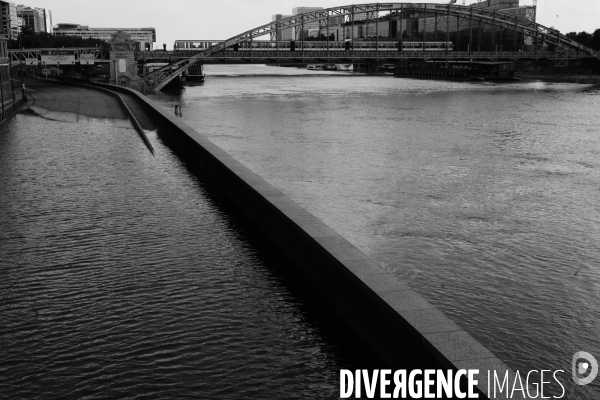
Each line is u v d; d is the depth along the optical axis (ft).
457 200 105.70
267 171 134.21
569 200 106.32
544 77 609.83
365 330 42.34
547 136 194.90
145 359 41.81
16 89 305.53
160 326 46.65
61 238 68.33
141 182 96.84
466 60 577.84
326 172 132.77
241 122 233.96
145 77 428.15
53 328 46.32
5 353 42.47
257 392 38.17
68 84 361.30
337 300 47.70
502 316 58.18
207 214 78.02
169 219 75.72
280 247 62.23
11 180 97.91
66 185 94.38
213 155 94.07
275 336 45.03
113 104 226.38
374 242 81.20
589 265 72.84
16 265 59.77
